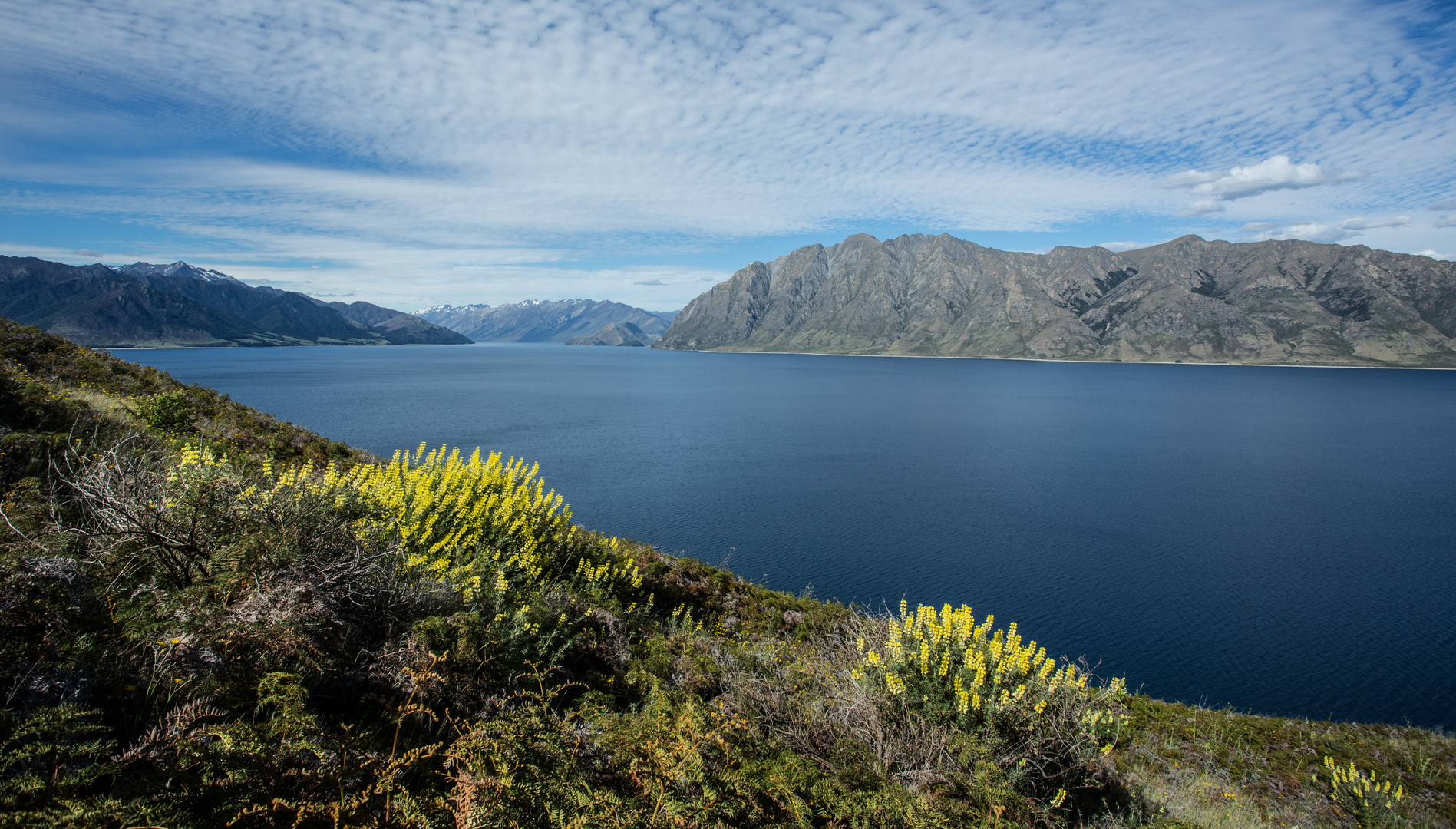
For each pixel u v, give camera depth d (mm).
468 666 4305
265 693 3455
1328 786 8125
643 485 60406
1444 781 8586
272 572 4270
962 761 4969
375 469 8922
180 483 4855
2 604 3129
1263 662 29344
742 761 3816
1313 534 50281
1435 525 53406
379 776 3004
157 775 2746
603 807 3061
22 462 6605
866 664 6543
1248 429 113562
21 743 2594
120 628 3555
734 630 10148
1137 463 79562
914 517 51906
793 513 52094
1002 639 6488
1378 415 137500
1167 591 37531
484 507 8680
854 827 3594
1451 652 30406
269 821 2594
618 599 8922
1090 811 5469
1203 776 7605
